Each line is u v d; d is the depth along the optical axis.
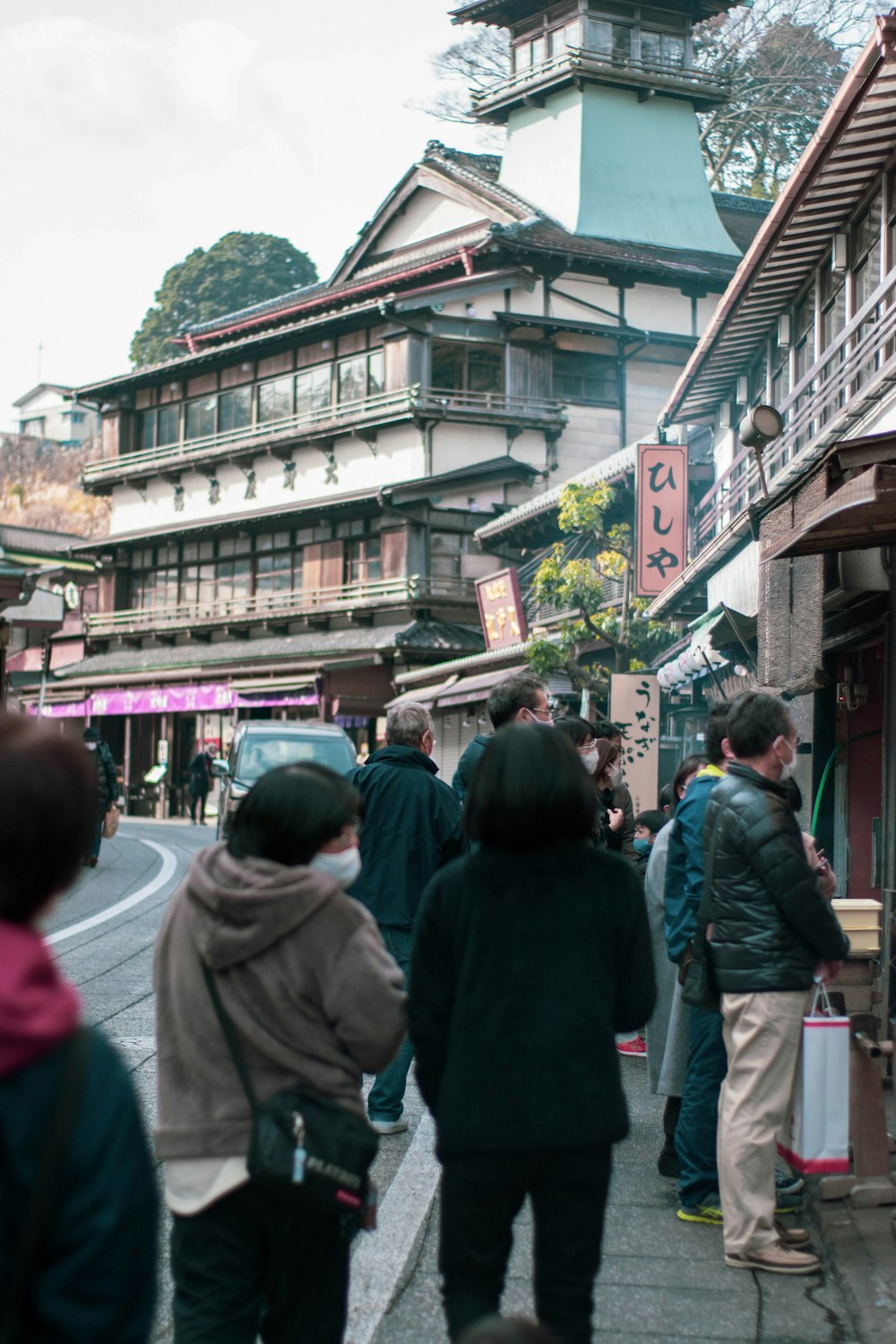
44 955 1.48
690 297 32.25
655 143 33.56
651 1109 6.03
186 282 60.88
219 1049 2.47
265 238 60.72
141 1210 1.45
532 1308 3.66
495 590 24.75
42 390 80.69
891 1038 5.00
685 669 13.30
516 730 2.71
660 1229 4.35
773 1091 3.96
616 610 20.81
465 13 34.12
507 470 30.91
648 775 14.09
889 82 8.46
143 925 11.29
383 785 5.38
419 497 30.64
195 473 37.25
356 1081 2.53
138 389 39.34
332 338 33.41
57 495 66.06
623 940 2.69
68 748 1.57
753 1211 3.95
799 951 3.96
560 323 30.78
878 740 8.98
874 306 9.45
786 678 7.56
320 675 31.48
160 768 37.06
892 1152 4.86
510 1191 2.54
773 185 39.94
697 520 19.14
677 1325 3.53
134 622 38.72
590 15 32.56
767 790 4.07
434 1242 4.21
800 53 36.69
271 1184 2.35
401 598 30.80
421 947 2.69
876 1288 3.69
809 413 10.59
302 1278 2.52
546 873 2.63
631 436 31.86
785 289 13.52
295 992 2.46
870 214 10.84
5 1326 1.36
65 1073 1.44
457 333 30.92
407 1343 3.40
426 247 33.78
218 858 2.56
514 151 34.47
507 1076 2.51
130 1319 1.43
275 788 2.58
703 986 4.11
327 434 32.66
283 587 34.88
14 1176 1.39
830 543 5.95
